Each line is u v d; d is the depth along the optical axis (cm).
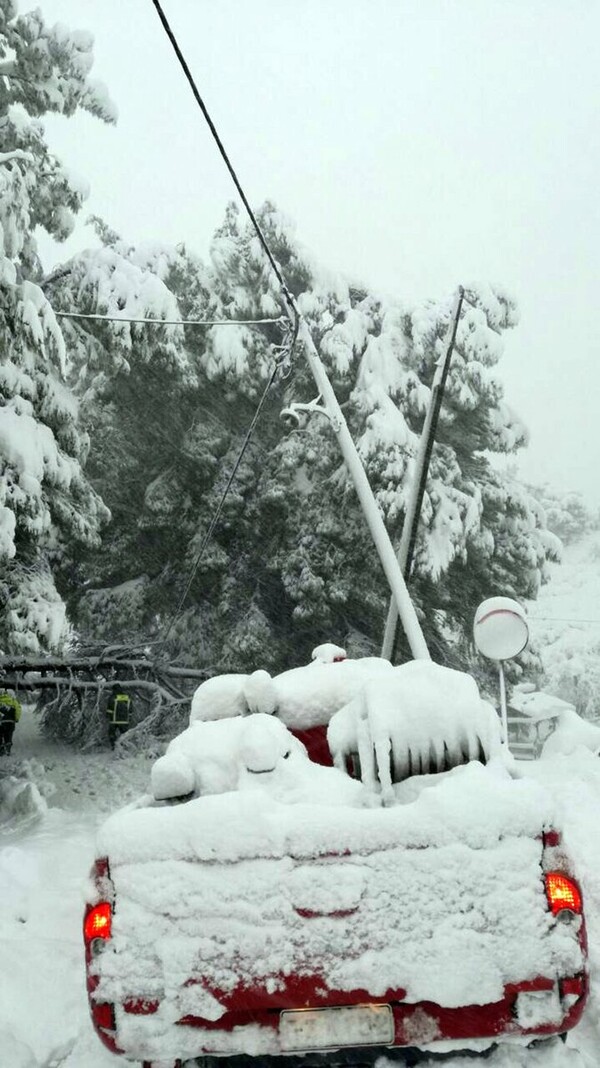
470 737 393
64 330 1923
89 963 330
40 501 1349
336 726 434
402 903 327
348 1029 320
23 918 609
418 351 2491
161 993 322
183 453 2586
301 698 502
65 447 1578
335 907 327
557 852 335
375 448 2333
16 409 1388
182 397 2572
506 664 2672
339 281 2650
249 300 2653
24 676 1709
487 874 330
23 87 1764
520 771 414
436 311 2559
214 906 330
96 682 1742
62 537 1672
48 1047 416
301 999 319
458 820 336
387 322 2545
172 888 333
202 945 326
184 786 403
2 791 1204
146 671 1852
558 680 6438
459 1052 350
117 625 2641
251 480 2575
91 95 1788
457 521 2336
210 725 460
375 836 335
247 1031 321
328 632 2512
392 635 1471
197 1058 353
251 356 2584
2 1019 438
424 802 344
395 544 2353
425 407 2453
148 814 350
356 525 2389
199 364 2570
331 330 2514
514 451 2652
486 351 2533
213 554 2536
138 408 2639
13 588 1424
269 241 2673
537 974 320
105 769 1569
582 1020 412
